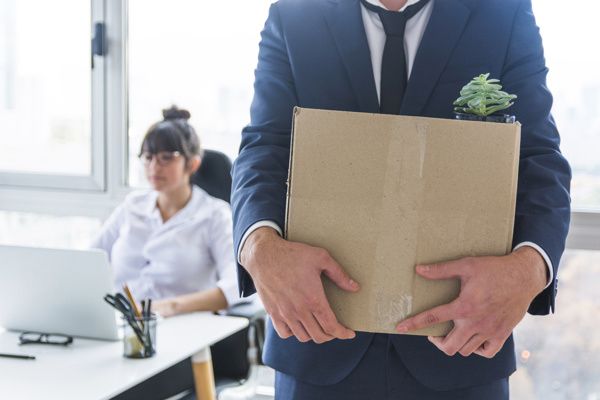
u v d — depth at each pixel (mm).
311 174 990
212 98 2945
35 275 1929
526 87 1165
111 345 1925
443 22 1185
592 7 2459
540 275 997
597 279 2561
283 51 1243
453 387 1170
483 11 1196
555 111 2518
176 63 2984
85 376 1681
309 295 975
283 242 996
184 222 2633
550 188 1079
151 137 2609
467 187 978
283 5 1257
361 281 993
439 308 973
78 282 1894
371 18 1226
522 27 1193
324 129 982
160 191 2635
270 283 992
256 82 1266
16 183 3264
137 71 3049
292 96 1222
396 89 1199
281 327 1043
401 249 985
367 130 977
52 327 1994
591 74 2480
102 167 3146
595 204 2545
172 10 2969
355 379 1194
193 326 2129
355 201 985
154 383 2199
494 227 985
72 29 3129
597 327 2582
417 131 973
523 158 1136
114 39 3057
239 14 2889
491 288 958
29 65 3193
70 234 3219
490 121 1012
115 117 3102
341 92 1203
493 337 992
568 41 2484
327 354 1198
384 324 996
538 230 1031
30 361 1787
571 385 2619
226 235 2613
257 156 1169
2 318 2033
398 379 1188
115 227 2775
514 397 2658
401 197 979
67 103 3172
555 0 2479
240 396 2699
